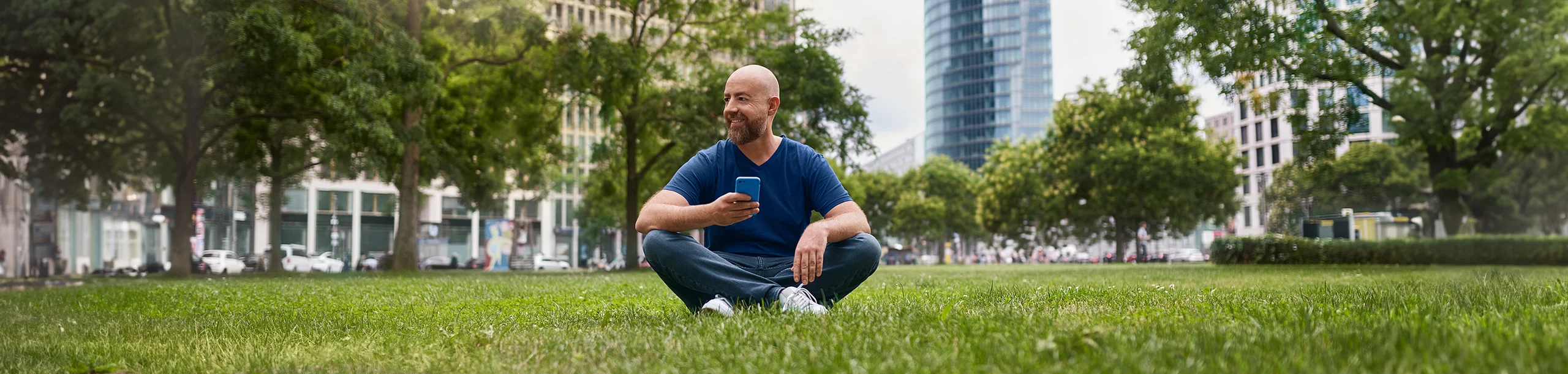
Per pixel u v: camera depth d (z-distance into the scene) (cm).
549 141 2847
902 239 6494
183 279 1819
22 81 1950
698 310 405
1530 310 335
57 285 1495
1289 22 1725
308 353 309
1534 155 2688
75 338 395
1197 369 194
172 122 2186
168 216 4678
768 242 400
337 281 1386
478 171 2680
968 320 309
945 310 337
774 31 2469
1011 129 13212
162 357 311
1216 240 2683
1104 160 3678
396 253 2266
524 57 2498
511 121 2708
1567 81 1972
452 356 284
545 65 2467
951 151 13662
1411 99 2019
